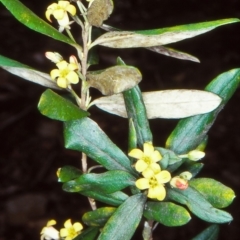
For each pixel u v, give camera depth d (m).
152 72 1.06
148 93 0.31
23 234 0.80
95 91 0.95
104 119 0.95
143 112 0.31
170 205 0.30
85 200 0.84
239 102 0.98
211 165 0.89
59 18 0.30
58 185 0.86
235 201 0.83
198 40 1.14
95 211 0.32
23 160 0.90
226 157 0.90
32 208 0.83
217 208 0.30
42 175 0.88
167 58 1.08
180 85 1.04
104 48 1.08
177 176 0.30
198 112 0.31
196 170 0.32
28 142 0.93
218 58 1.11
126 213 0.30
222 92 0.31
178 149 0.32
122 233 0.30
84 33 0.30
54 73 0.30
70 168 0.31
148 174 0.29
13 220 0.81
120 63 0.30
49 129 0.94
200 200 0.30
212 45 1.14
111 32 0.30
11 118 0.95
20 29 1.14
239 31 1.17
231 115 0.97
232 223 0.79
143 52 1.08
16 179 0.87
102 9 0.29
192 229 0.78
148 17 1.26
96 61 0.33
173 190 0.30
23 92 0.98
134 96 0.30
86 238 0.31
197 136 0.32
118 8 1.26
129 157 0.31
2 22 1.15
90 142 0.31
